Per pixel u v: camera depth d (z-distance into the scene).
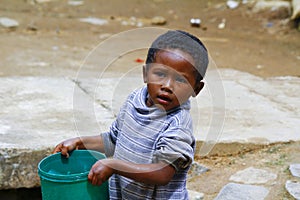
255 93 6.88
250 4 13.67
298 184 4.34
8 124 5.19
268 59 10.30
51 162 3.60
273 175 4.56
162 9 14.41
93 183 3.27
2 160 4.48
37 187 4.72
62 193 3.32
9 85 6.76
